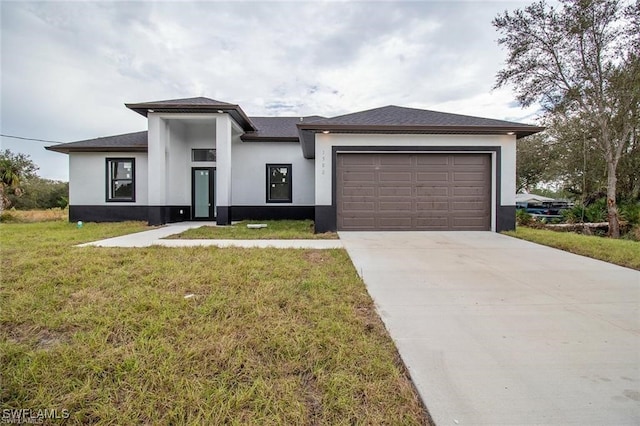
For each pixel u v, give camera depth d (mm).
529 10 12391
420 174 9289
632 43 11773
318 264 5223
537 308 3482
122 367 2260
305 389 2090
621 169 15930
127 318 3000
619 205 15047
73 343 2609
